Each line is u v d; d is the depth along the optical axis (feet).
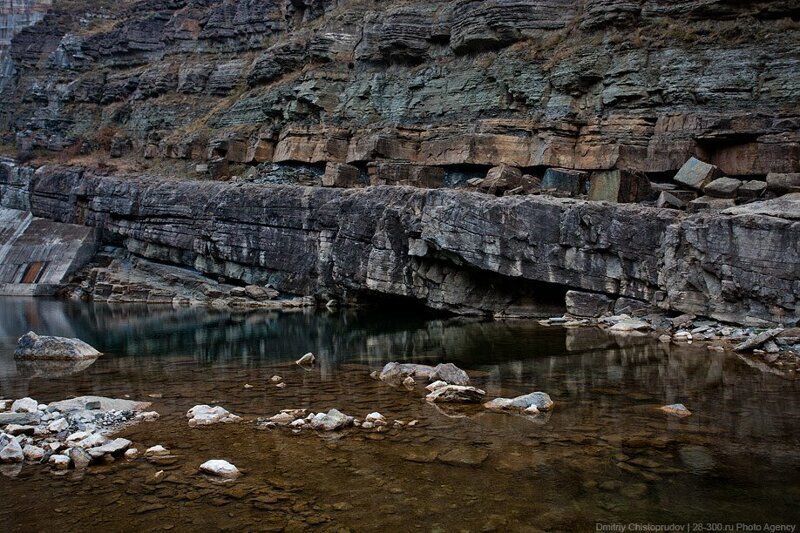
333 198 116.57
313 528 23.95
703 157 94.27
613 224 80.89
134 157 197.77
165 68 209.87
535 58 116.26
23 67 265.95
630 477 28.25
